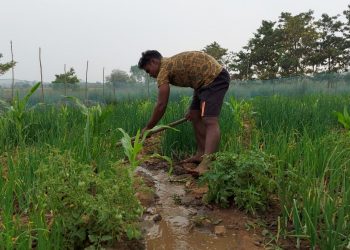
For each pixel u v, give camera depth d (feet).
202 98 13.42
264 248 8.57
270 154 11.04
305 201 8.84
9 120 16.31
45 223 7.63
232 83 63.72
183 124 16.43
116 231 7.84
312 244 8.16
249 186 10.22
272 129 17.83
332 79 59.16
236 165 10.32
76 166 8.47
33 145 13.55
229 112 19.79
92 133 12.96
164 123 18.13
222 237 9.11
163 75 13.61
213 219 10.03
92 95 53.57
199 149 15.21
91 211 7.34
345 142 12.06
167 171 14.65
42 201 8.02
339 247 7.68
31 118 17.46
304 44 124.77
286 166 11.40
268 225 9.66
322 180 9.14
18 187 10.03
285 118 18.83
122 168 8.69
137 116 20.54
